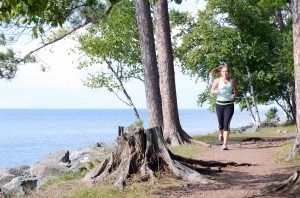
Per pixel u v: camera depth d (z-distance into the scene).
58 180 11.88
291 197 8.45
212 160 13.05
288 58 37.81
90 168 14.06
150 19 20.77
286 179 9.85
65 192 10.30
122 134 11.21
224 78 16.03
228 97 16.03
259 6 41.12
